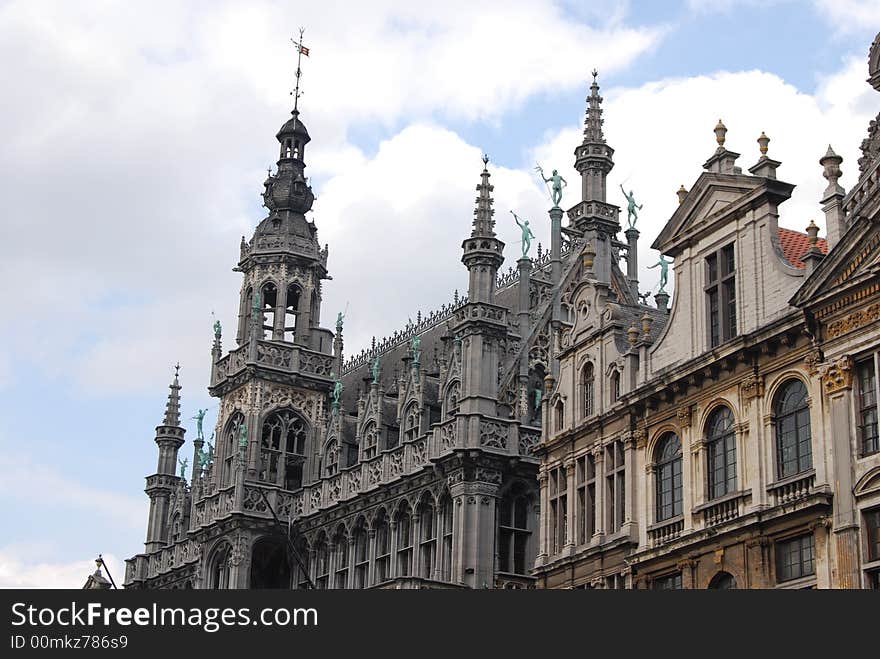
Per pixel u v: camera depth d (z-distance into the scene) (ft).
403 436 200.34
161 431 264.52
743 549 129.49
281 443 222.69
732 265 141.38
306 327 232.73
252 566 216.54
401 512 194.29
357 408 223.71
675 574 138.21
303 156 246.88
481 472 179.83
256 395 223.10
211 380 232.94
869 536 118.42
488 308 187.93
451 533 182.70
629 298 201.77
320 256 238.27
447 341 203.62
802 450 127.54
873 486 118.42
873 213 123.13
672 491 142.20
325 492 210.18
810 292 127.65
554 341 190.80
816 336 126.62
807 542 124.47
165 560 244.63
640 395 146.92
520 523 182.29
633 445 148.36
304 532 213.25
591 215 200.34
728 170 144.77
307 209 242.58
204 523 220.43
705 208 145.38
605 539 149.28
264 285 233.14
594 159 202.90
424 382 200.64
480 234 190.80
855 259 124.77
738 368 135.64
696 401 140.26
